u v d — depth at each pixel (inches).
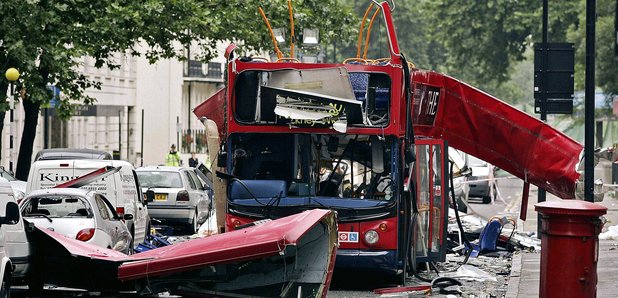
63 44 3358.8
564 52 2640.3
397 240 1732.3
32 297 1596.9
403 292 1694.1
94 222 1894.7
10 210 1389.0
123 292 1604.3
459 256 2266.2
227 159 1771.7
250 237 1285.7
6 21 3152.1
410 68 1852.9
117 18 3452.3
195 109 2064.5
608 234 2657.5
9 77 3115.2
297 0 4003.4
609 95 6432.1
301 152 1750.7
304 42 1911.9
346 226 1726.1
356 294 1713.8
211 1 3848.4
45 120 4315.9
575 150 2060.8
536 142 2071.9
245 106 1765.5
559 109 2647.6
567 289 1179.9
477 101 2047.2
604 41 6348.4
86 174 2386.8
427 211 1910.7
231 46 1843.0
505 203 4510.3
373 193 1737.2
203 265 1293.1
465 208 3491.6
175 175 3085.6
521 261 2122.3
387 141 1734.7
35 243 1578.5
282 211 1728.6
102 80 6063.0
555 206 1179.3
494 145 2089.1
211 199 3624.5
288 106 1733.5
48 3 3208.7
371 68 1738.4
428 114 1993.1
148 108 7047.2
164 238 2751.0
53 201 1957.4
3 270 1378.0
